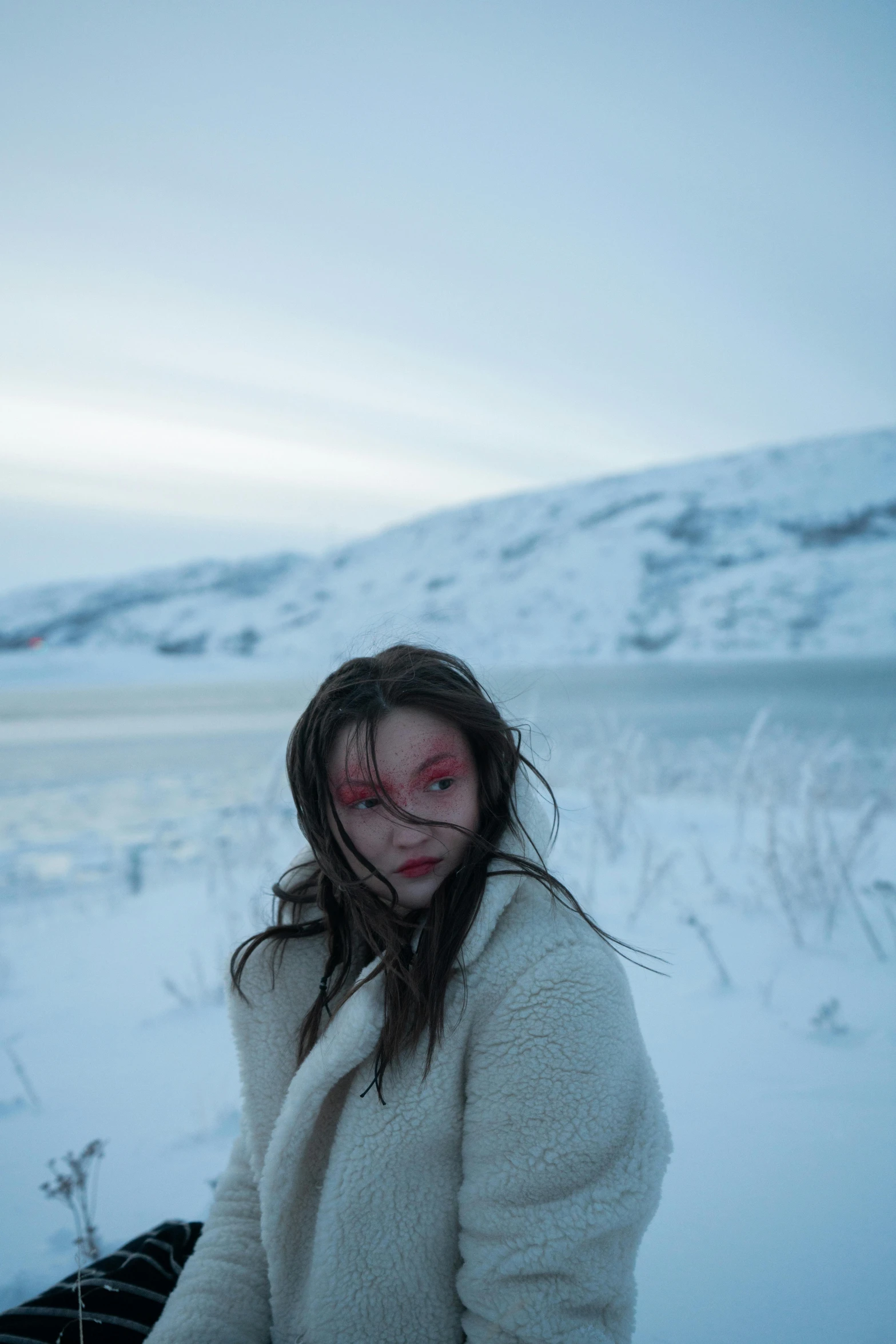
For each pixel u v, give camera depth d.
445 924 0.98
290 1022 1.19
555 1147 0.93
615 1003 0.96
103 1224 2.06
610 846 5.10
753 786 5.81
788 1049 2.57
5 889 5.70
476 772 1.04
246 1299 1.12
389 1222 1.00
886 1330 1.46
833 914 3.58
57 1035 3.25
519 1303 0.91
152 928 4.54
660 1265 1.67
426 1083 0.99
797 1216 1.78
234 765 13.71
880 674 38.00
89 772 13.34
